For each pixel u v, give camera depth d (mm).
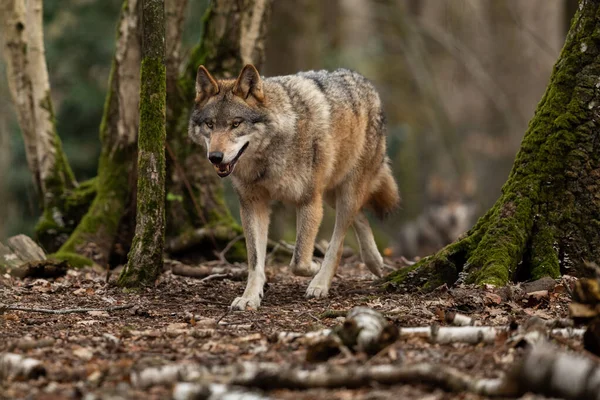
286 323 9023
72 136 25562
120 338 8039
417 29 38562
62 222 15938
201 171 15508
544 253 10523
